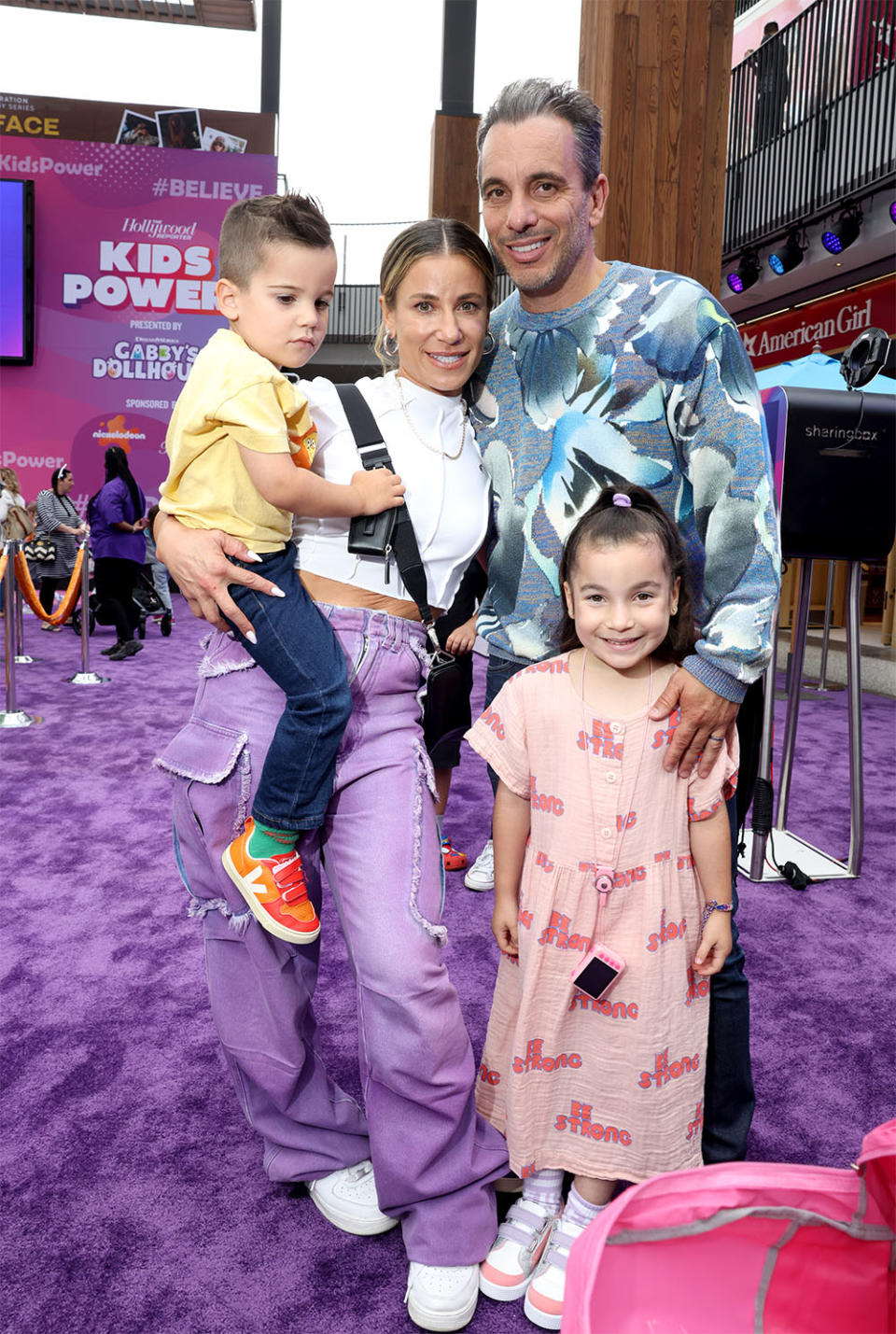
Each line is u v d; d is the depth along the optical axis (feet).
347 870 4.25
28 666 21.44
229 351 4.05
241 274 4.13
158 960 7.64
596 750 4.28
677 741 4.19
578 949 4.29
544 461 4.87
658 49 13.41
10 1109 5.66
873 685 21.42
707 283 13.99
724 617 4.26
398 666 4.34
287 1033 4.53
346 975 7.43
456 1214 4.24
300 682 4.03
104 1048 6.34
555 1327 4.10
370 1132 4.32
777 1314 3.24
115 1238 4.63
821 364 10.95
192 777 4.29
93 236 33.81
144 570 25.12
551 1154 4.44
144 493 35.17
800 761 14.73
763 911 9.02
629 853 4.25
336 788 4.25
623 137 13.50
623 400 4.66
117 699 17.74
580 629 4.19
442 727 4.95
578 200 4.53
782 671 24.14
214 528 4.08
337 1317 4.17
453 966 7.55
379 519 4.22
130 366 34.55
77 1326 4.10
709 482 4.61
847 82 25.85
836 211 24.63
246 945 4.40
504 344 5.10
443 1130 4.20
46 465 34.71
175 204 33.99
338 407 4.43
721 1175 3.14
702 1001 4.44
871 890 9.61
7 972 7.41
